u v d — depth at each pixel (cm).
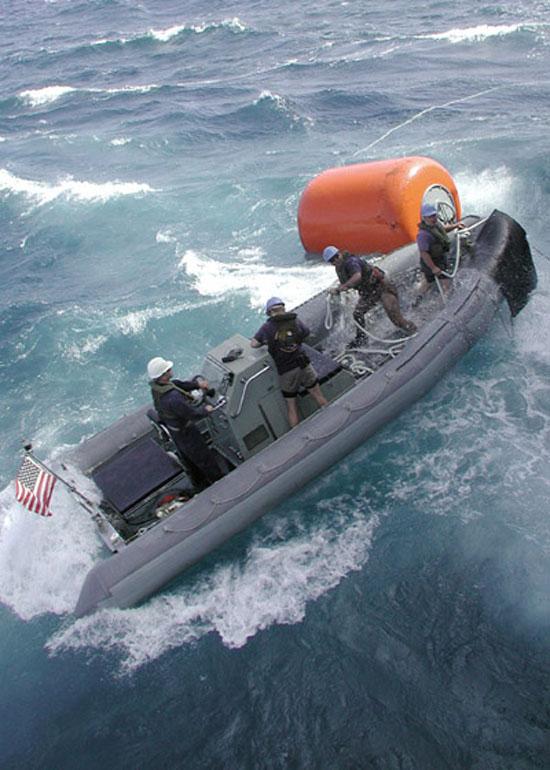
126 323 966
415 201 876
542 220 1009
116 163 1681
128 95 2395
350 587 548
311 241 1007
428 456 646
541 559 532
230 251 1120
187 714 485
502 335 760
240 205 1267
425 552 560
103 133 1961
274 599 554
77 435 795
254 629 534
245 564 588
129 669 524
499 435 648
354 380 692
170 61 2850
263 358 609
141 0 4644
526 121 1363
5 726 503
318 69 2148
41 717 504
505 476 606
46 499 583
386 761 430
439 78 1773
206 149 1659
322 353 761
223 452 661
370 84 1852
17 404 867
